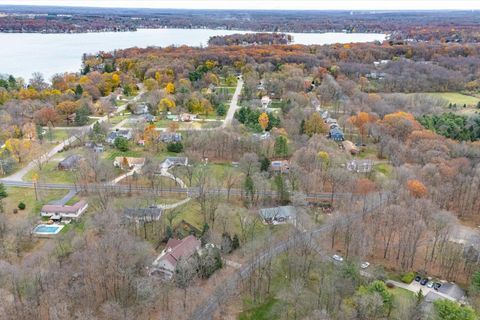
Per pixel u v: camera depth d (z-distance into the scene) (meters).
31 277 87.50
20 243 108.25
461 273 102.12
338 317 81.69
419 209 112.56
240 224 120.94
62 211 123.06
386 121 183.62
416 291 94.88
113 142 177.50
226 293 93.25
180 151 170.88
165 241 111.94
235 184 143.50
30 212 125.75
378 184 134.75
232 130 178.12
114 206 123.56
